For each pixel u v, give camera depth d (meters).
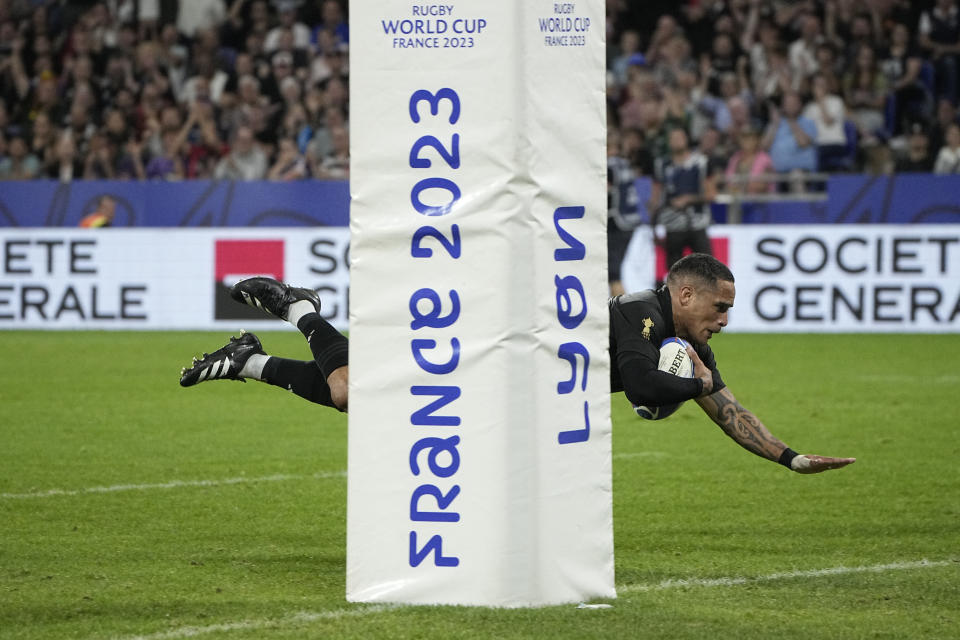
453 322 14.86
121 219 59.50
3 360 46.84
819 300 56.38
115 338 54.94
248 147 66.31
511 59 14.55
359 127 15.01
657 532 20.75
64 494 23.75
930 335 54.84
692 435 31.84
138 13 75.75
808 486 25.03
